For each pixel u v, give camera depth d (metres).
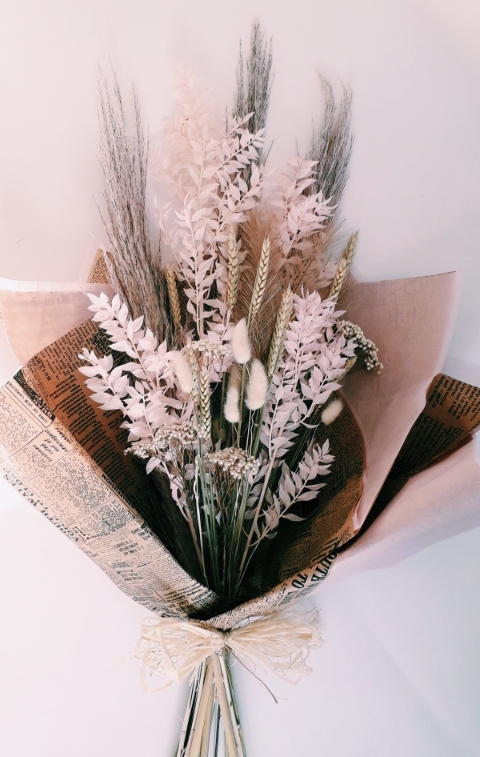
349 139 0.65
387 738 0.68
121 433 0.55
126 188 0.52
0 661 0.66
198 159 0.51
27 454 0.45
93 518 0.48
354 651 0.69
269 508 0.56
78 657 0.67
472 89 0.65
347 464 0.55
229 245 0.48
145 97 0.64
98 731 0.67
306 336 0.48
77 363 0.53
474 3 0.60
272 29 0.64
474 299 0.68
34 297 0.52
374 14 0.63
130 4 0.62
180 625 0.55
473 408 0.53
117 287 0.51
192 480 0.54
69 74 0.62
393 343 0.55
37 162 0.63
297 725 0.68
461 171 0.66
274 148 0.66
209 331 0.51
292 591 0.50
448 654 0.69
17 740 0.66
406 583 0.69
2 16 0.60
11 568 0.66
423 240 0.67
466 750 0.69
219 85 0.64
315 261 0.54
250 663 0.68
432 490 0.46
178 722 0.67
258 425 0.51
